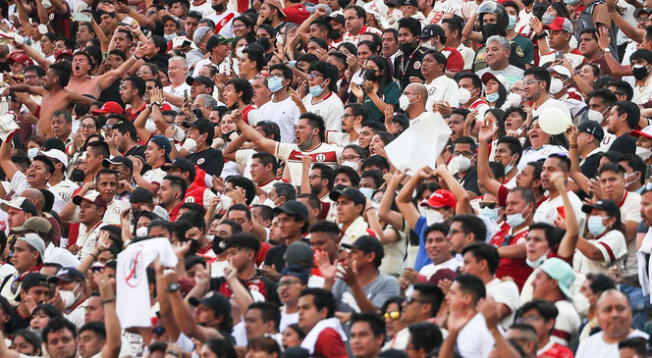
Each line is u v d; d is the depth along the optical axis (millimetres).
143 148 67562
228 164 65625
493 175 54250
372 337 39531
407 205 49844
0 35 83125
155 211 57156
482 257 43156
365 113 63844
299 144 61156
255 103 69750
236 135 67000
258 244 48281
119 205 60594
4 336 51094
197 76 77250
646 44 69312
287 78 67812
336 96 67438
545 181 49719
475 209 51750
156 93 69812
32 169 65938
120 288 44500
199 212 57438
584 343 40125
